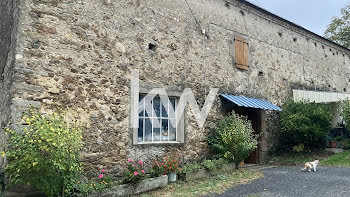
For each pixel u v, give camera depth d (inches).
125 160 220.4
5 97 186.1
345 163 294.0
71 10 205.2
